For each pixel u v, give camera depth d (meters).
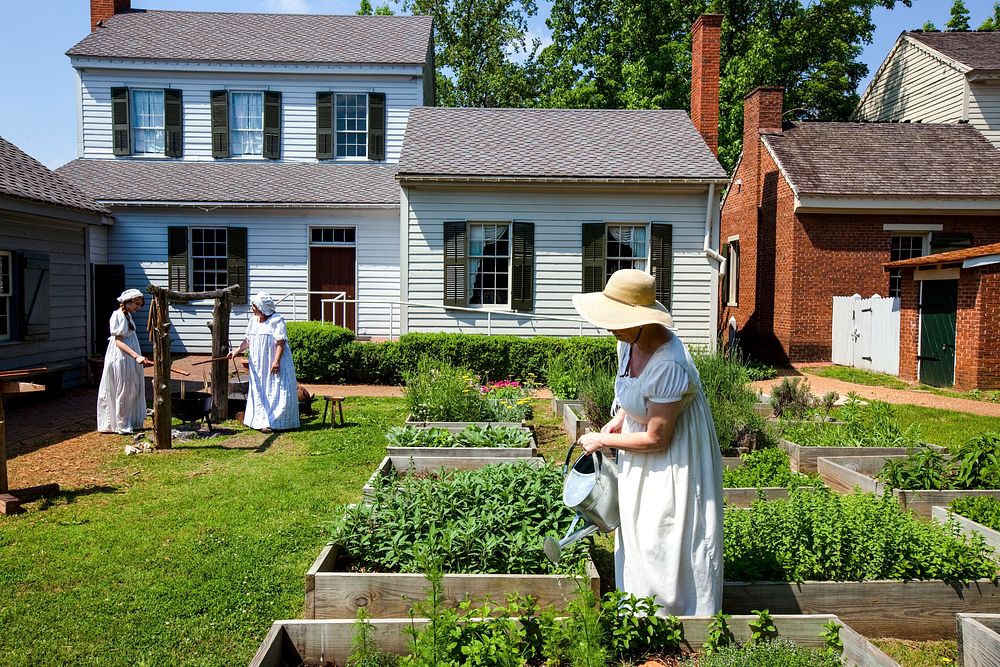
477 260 16.20
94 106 20.00
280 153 20.36
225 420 10.26
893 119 24.61
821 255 17.98
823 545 4.16
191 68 19.91
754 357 20.69
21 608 4.17
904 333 15.39
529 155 16.52
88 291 14.27
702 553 3.46
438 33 38.75
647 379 3.34
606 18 31.97
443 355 14.64
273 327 9.50
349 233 18.66
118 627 3.96
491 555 4.14
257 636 3.89
